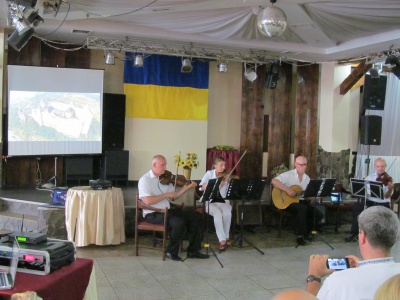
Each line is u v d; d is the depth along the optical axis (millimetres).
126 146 8500
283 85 9312
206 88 8984
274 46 7617
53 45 7840
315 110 8953
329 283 1864
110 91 8586
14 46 4957
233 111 9523
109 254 5168
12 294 2145
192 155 7148
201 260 5059
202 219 5863
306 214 6000
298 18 6184
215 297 3945
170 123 8742
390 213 1922
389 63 6887
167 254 5113
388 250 1893
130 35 7035
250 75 8172
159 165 5164
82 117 7754
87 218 5262
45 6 5105
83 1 5316
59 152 7598
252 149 9359
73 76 7652
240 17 6250
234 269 4773
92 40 7230
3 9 5602
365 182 5898
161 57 8617
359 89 9070
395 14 5805
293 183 6266
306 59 8516
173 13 6172
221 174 5797
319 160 8914
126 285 4176
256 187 5430
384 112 9047
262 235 6418
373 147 9047
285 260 5180
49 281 2342
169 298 3889
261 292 4105
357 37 7148
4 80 7285
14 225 5809
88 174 7980
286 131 9391
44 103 7426
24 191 6922
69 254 2625
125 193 7262
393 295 1067
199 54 7934
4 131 7160
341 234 6617
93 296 2818
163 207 5168
